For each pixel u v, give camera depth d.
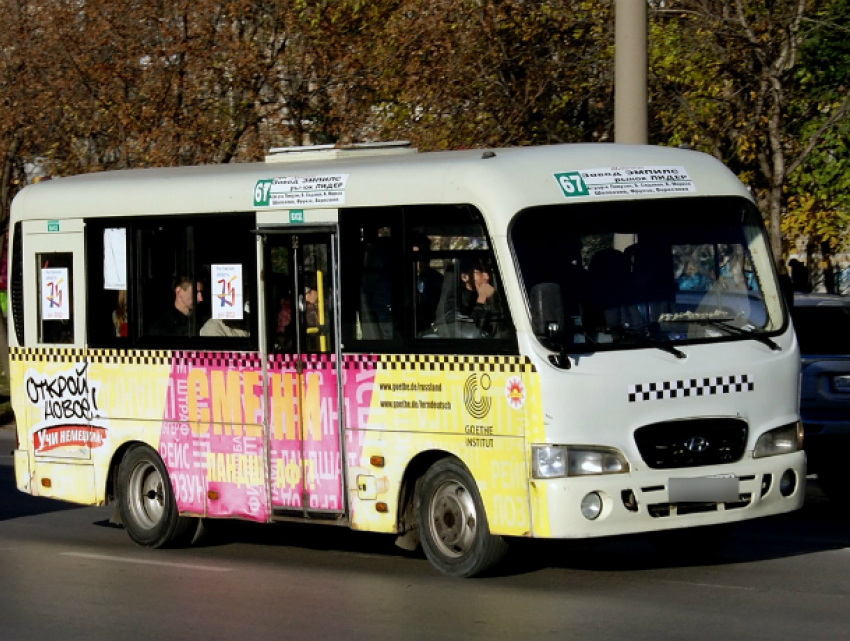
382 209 14.09
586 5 28.80
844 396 17.42
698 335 13.33
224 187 15.59
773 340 13.64
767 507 13.32
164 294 16.25
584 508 12.56
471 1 28.16
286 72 28.91
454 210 13.48
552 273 13.02
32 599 13.51
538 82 28.36
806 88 28.72
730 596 12.48
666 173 13.74
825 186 34.62
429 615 12.00
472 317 13.30
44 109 29.84
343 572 14.45
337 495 14.51
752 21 25.97
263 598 13.11
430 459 13.92
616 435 12.75
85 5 29.64
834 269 45.69
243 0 28.64
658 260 13.42
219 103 29.11
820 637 10.81
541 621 11.57
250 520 15.40
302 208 14.80
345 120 28.11
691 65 26.52
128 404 16.61
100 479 16.98
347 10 28.58
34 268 17.67
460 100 28.22
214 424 15.68
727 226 13.83
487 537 13.23
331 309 14.52
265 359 15.12
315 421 14.68
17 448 18.02
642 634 11.00
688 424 13.02
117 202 16.70
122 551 16.45
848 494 18.03
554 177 13.35
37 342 17.66
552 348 12.73
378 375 14.07
